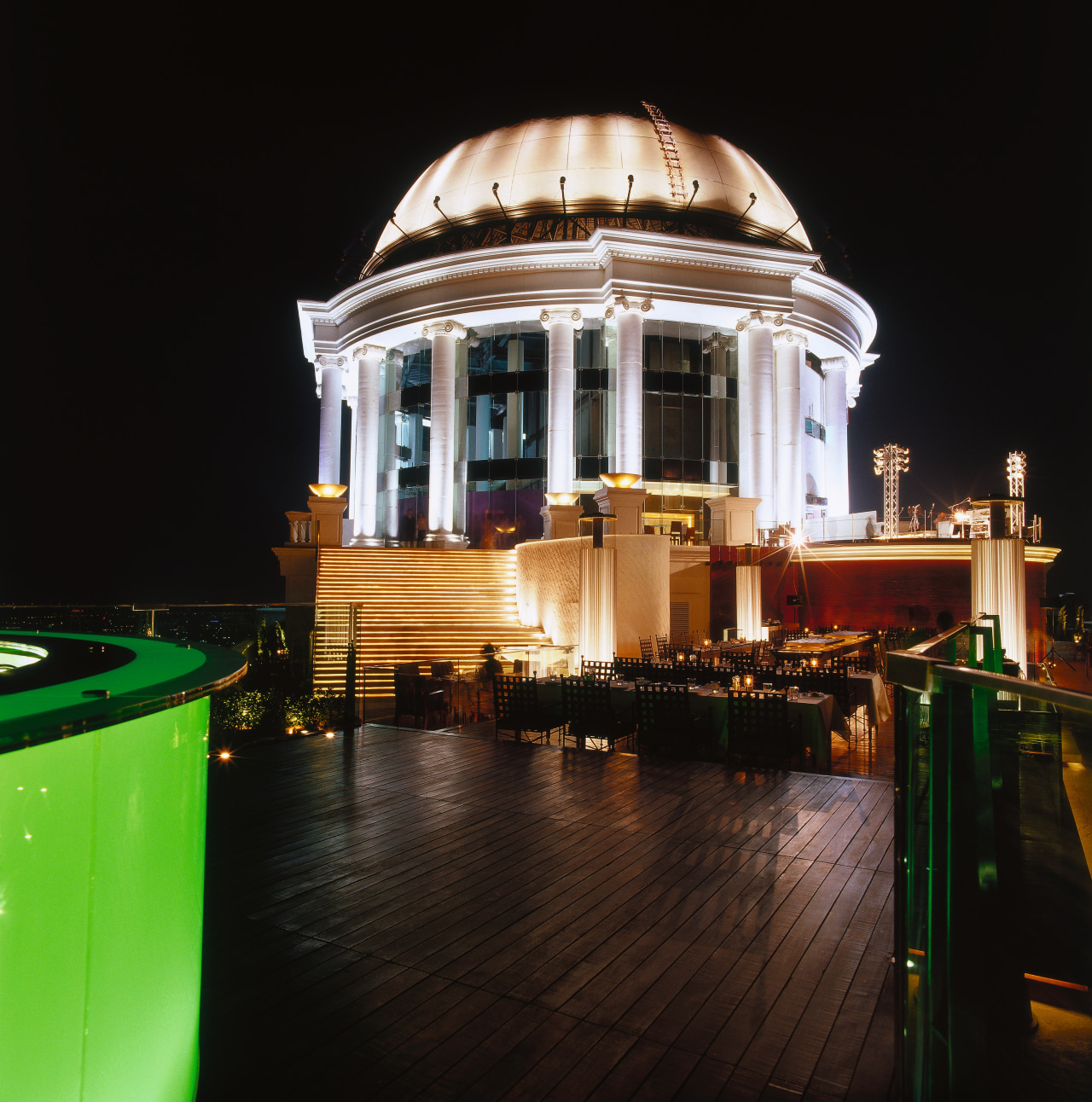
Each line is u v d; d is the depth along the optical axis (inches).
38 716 43.6
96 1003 57.2
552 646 656.4
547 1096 119.6
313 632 648.4
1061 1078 88.8
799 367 1386.6
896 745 103.0
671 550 1017.5
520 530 1328.7
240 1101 118.0
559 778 326.0
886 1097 118.5
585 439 1327.5
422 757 366.3
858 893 201.0
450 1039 135.4
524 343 1370.6
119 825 60.2
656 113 1488.7
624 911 189.9
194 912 75.6
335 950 169.6
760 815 272.8
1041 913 115.7
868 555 984.3
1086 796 125.4
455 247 1414.9
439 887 206.1
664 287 1234.6
